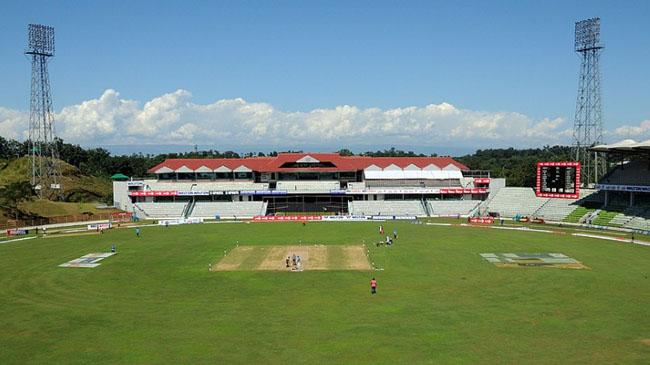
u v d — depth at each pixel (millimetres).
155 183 157500
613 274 67188
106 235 107188
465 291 59812
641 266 71875
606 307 53031
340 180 161000
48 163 168000
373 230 111000
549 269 70625
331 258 79812
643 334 45125
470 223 123000
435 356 40438
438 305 54219
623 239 95562
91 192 195750
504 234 103875
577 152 141250
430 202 147125
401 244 92062
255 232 109688
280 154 166375
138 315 51969
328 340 44188
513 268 71500
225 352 41875
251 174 161000
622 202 122438
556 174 124312
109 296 59281
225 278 67312
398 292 59656
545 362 39156
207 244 94312
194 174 160375
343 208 157375
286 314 51719
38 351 42812
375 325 47906
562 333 45438
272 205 156875
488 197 149375
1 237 105875
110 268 73812
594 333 45406
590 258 77750
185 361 40219
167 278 67562
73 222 130875
